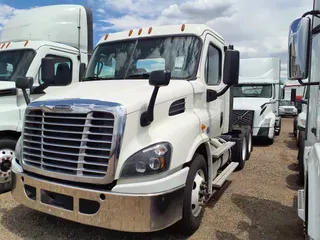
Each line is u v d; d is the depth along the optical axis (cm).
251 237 384
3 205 462
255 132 1095
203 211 418
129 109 309
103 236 372
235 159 712
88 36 700
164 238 372
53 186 326
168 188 314
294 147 1080
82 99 327
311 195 247
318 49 290
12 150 531
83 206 314
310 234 236
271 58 1239
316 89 293
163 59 441
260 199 520
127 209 298
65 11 679
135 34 482
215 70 495
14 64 576
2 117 513
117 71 459
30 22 679
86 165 310
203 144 413
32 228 389
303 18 261
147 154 308
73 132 315
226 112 593
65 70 606
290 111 2681
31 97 546
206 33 458
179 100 378
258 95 1201
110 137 301
